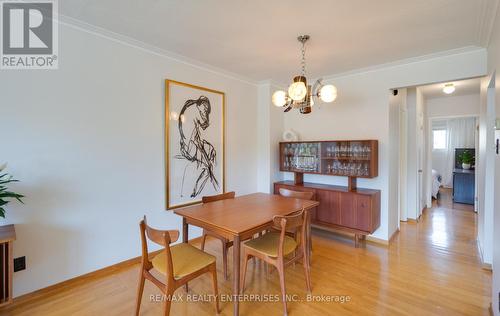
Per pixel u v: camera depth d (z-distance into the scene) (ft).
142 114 9.09
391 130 11.43
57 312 6.35
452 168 24.86
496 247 6.05
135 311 6.07
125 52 8.59
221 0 6.23
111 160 8.34
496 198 6.14
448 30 7.68
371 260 9.33
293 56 9.90
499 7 6.14
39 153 6.93
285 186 12.97
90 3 6.41
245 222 6.51
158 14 6.93
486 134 8.72
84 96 7.70
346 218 10.88
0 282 5.66
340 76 12.28
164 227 9.85
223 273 8.47
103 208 8.20
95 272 8.07
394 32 7.85
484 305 6.61
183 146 10.33
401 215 14.42
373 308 6.53
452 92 16.02
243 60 10.35
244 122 13.20
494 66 7.07
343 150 11.82
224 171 12.06
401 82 10.60
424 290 7.33
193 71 10.74
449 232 12.42
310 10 6.65
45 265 7.09
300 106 7.94
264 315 6.29
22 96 6.66
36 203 6.91
